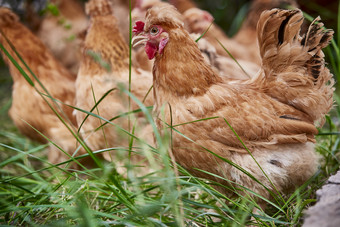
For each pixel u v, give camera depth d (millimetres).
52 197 1700
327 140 2043
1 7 2137
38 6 3293
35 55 2146
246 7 3559
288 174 1638
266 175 1592
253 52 2434
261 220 1568
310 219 1413
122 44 1980
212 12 3781
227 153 1632
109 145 1932
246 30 2492
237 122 1633
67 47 2668
